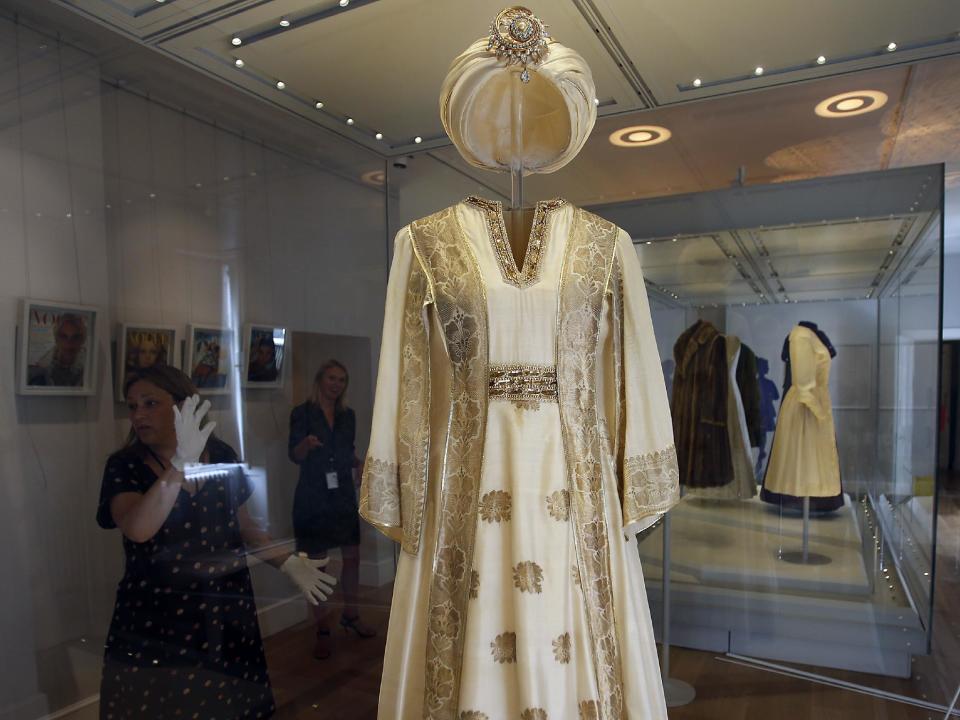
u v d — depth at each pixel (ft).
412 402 4.06
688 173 7.72
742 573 7.59
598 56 6.24
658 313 7.91
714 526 7.72
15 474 5.41
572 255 4.08
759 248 7.44
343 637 7.81
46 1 5.53
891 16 5.54
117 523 5.99
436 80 6.79
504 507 3.81
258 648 6.75
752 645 7.57
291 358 7.63
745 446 7.63
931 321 6.75
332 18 5.77
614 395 4.15
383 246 7.73
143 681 5.87
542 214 4.17
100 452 5.97
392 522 3.98
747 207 7.45
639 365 4.17
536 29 3.92
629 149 7.44
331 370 7.95
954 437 13.57
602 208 7.97
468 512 3.83
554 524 3.74
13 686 5.37
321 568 7.77
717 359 7.69
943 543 10.24
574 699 3.61
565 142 4.32
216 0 5.46
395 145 7.56
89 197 5.96
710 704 6.51
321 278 7.84
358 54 6.32
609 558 3.90
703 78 6.53
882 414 7.06
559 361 3.91
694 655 7.61
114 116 6.14
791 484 7.41
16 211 5.45
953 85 6.36
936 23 5.62
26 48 5.53
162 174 6.50
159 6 5.54
